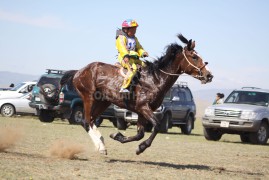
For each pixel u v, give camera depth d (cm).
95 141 1272
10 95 2895
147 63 1208
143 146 1164
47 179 904
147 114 1177
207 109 2233
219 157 1504
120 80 1232
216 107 2216
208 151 1669
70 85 1382
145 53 1230
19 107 2880
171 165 1235
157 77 1191
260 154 1688
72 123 2583
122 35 1225
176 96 2602
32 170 982
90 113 1294
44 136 1778
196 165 1267
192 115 2767
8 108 2877
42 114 2627
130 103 1210
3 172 939
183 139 2184
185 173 1092
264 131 2214
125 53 1205
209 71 1181
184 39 1205
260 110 2191
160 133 2502
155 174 1041
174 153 1525
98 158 1263
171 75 1192
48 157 1204
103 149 1260
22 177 905
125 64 1207
